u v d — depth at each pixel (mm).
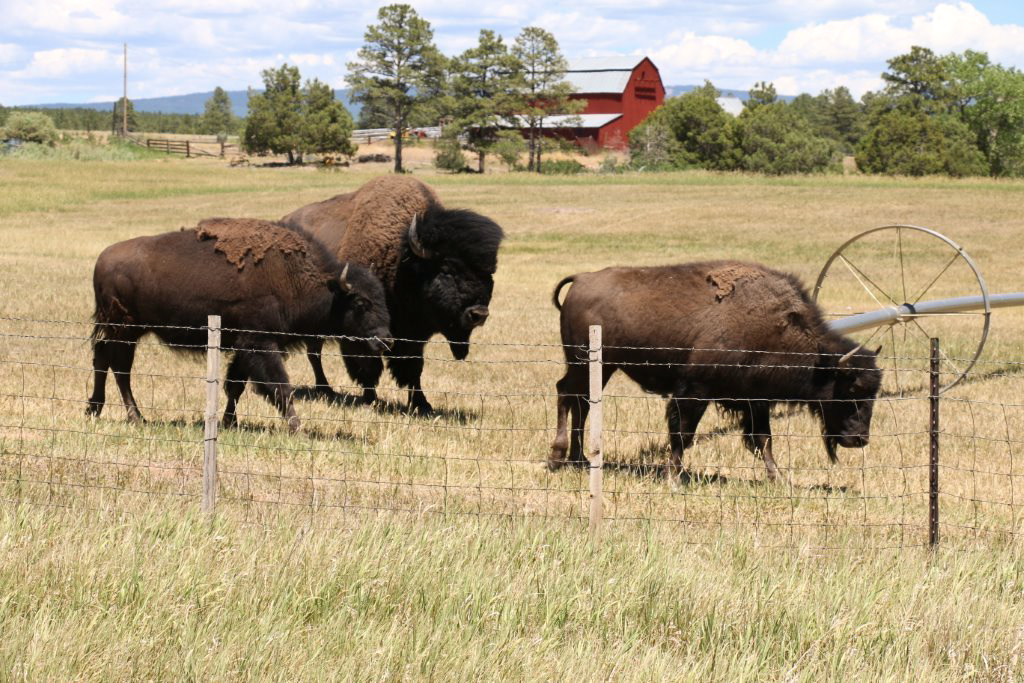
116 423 13883
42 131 128250
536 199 77938
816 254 51531
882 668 7312
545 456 13805
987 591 8625
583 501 11578
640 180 95062
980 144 138750
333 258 14820
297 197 79438
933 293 38344
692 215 67375
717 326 12781
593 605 7941
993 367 22203
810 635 7711
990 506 12000
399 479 11906
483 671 6789
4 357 18656
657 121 134750
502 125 146125
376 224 16844
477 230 16234
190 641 6910
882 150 124938
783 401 13133
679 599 8102
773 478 13195
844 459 14242
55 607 7277
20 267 35844
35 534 8539
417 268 16547
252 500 10664
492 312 29328
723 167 126562
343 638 7109
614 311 13016
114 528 8711
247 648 6832
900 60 143875
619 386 18984
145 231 56000
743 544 9547
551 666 6922
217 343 9805
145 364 19391
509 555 8773
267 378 14352
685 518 10633
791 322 12867
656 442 14664
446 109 145375
